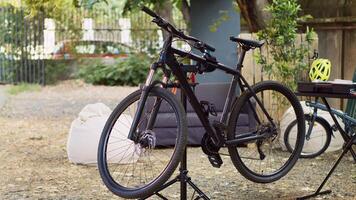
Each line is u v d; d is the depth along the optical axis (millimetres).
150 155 5730
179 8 10203
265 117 4656
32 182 5262
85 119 6023
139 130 3875
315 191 4895
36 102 12164
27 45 15656
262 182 4562
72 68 16562
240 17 9109
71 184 5184
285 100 6059
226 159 6113
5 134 8109
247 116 5059
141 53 16828
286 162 4809
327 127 5973
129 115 5207
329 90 4629
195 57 4020
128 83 16234
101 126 5941
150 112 3916
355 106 6293
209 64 4113
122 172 5352
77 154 5941
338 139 6504
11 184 5180
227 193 4875
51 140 7625
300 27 8391
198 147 6836
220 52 8414
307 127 6238
